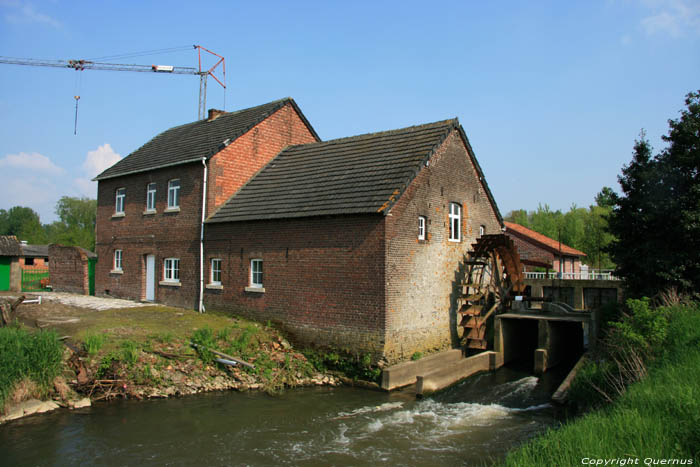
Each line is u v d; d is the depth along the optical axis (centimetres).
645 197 1612
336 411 1162
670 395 753
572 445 671
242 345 1445
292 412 1145
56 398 1108
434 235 1647
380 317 1391
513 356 1888
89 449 905
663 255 1561
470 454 912
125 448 916
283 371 1416
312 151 2027
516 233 3722
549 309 2023
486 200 2022
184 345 1381
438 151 1692
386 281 1390
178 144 2269
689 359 903
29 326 1501
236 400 1215
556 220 6316
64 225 8731
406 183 1472
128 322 1590
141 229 2208
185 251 1966
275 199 1756
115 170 2392
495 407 1218
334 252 1499
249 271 1730
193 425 1040
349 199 1510
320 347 1505
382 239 1402
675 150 1598
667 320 1177
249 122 2088
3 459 856
